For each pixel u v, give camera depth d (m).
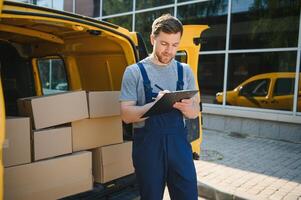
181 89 2.47
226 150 7.02
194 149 3.93
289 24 8.23
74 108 2.96
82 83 4.58
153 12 10.97
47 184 2.80
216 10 9.55
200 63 10.00
